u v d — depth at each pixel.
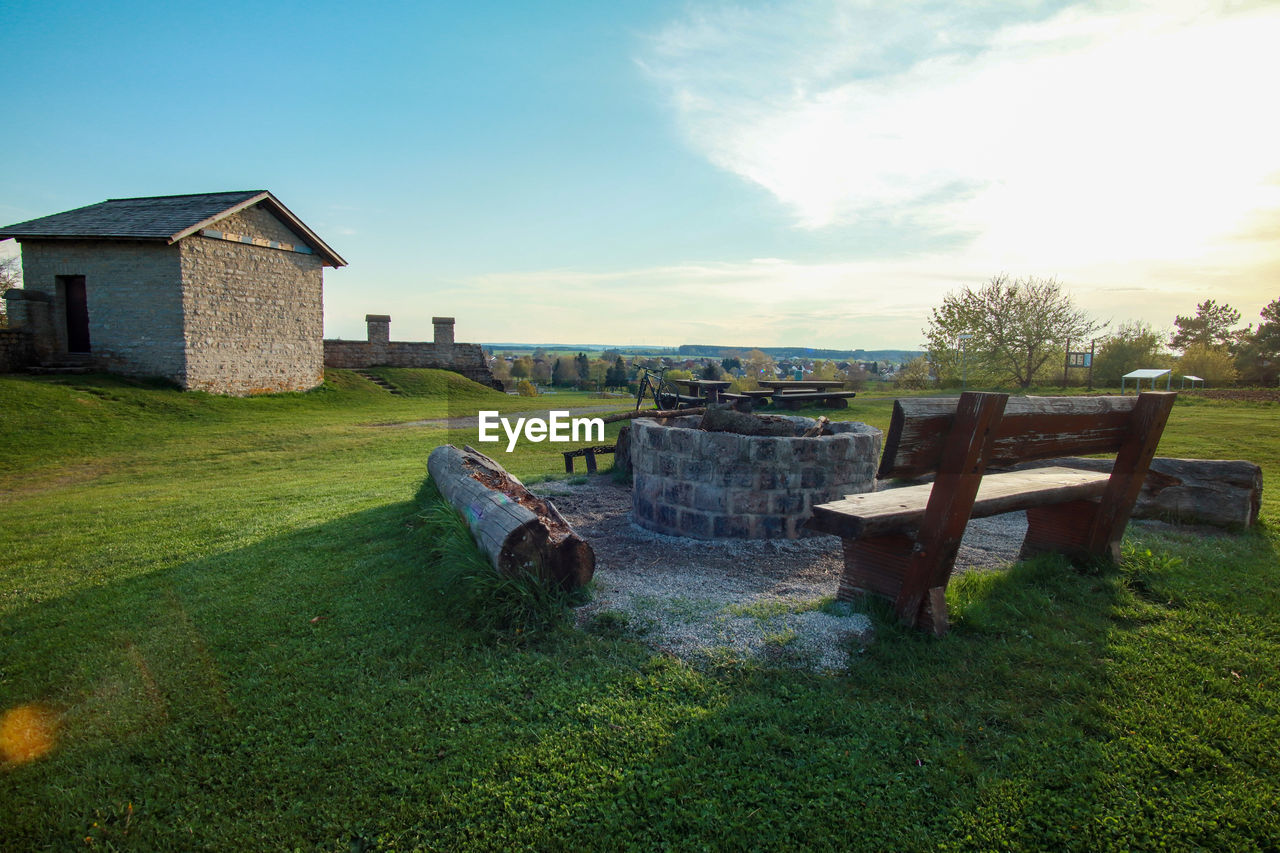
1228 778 2.26
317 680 3.14
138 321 18.23
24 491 8.98
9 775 2.54
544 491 7.70
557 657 3.25
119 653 3.51
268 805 2.33
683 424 7.29
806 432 6.38
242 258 19.94
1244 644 3.18
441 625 3.66
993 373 26.92
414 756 2.54
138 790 2.43
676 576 4.53
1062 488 3.91
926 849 2.02
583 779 2.37
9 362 17.05
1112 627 3.38
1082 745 2.45
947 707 2.70
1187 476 5.48
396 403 21.98
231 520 6.68
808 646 3.23
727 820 2.16
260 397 20.05
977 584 3.83
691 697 2.85
